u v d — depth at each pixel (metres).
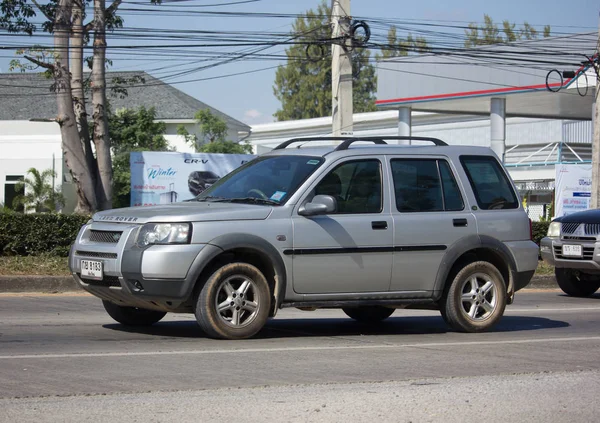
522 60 34.56
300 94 85.25
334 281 8.96
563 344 9.06
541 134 53.34
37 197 34.28
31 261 16.80
